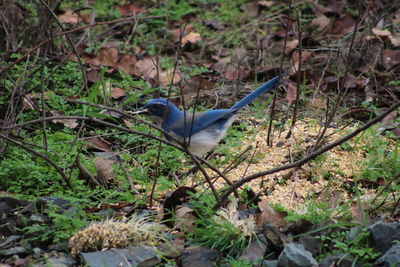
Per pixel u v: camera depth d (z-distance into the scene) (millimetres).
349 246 8094
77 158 10062
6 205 9086
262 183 10148
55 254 8188
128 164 10961
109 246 8141
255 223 8641
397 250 7695
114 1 18391
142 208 9547
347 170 10703
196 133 10562
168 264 7945
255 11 18156
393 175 10477
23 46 14477
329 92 13945
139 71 14727
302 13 17766
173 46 16266
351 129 12055
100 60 14688
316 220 8641
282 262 7594
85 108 11977
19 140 10734
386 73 14578
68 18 16047
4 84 12273
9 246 8344
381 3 17641
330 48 15492
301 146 11492
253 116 12969
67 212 8820
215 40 16625
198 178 10531
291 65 14562
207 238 8320
